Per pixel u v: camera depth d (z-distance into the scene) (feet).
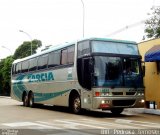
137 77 60.54
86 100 59.31
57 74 71.87
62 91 69.21
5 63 216.13
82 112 66.18
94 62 57.82
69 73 66.18
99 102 56.65
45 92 78.69
